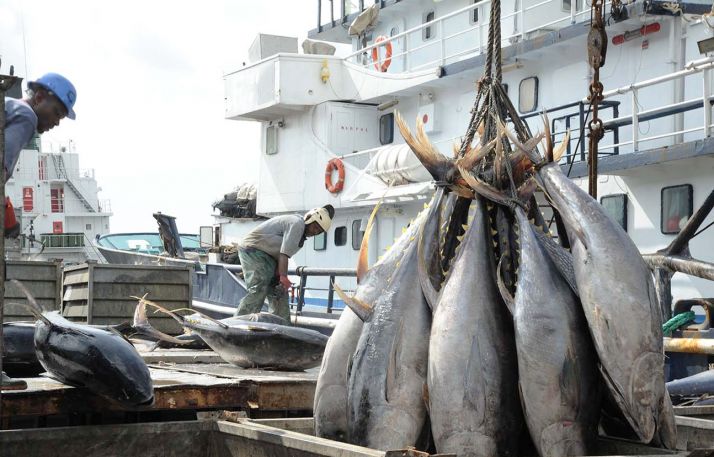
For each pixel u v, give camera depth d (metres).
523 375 3.89
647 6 12.45
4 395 4.44
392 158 15.13
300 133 18.70
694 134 12.77
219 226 23.06
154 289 9.76
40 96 5.17
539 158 4.21
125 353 4.46
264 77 18.45
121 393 4.41
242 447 4.30
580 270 3.87
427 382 4.08
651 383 3.72
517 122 4.73
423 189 14.28
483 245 4.21
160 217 18.53
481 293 4.10
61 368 4.50
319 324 12.71
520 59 14.62
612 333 3.74
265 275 9.77
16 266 10.27
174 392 4.95
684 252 9.74
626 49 13.49
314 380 5.40
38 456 4.16
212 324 6.99
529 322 3.91
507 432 3.99
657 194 12.04
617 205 12.52
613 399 4.08
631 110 13.38
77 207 42.78
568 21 15.48
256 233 9.82
